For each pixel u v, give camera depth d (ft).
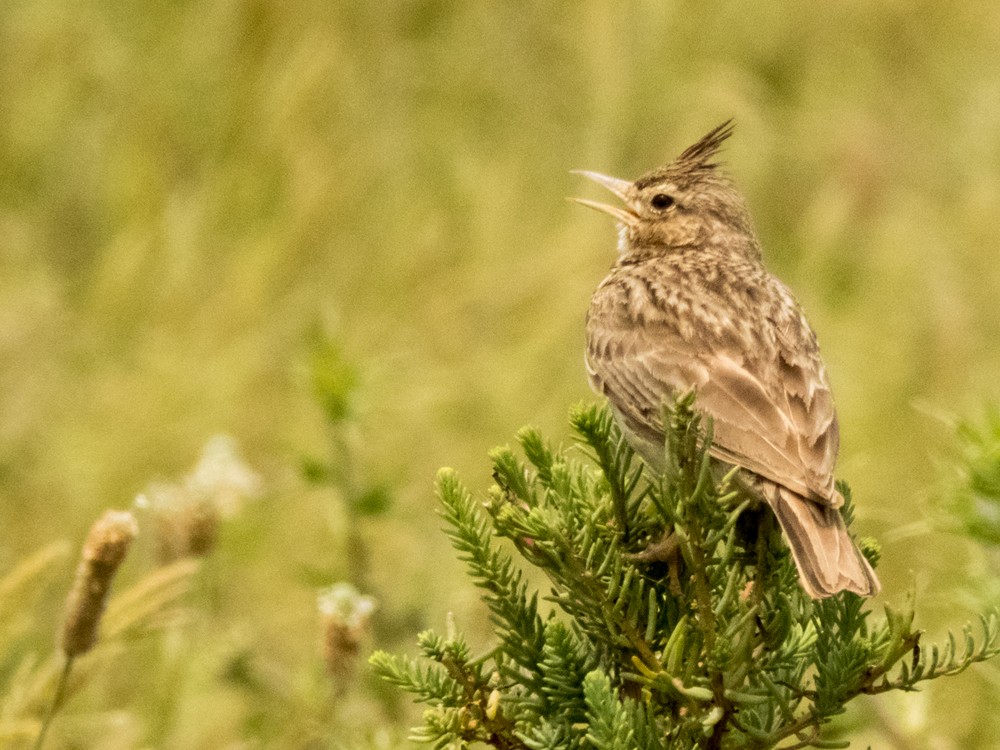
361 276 48.83
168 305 46.96
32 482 40.63
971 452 25.76
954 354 47.55
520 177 52.60
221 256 49.26
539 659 20.29
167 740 31.04
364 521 32.50
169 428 42.60
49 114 53.11
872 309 49.85
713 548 19.33
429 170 52.80
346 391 31.68
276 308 47.52
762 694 19.69
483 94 54.49
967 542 30.09
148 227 49.11
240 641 32.63
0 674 31.22
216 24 53.98
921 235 51.57
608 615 19.79
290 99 52.31
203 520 30.35
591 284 47.73
